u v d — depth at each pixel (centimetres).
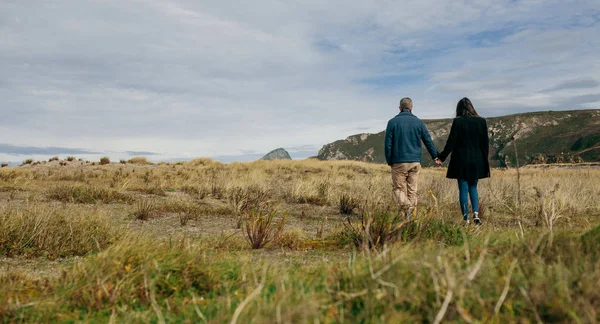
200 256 405
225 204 1080
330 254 542
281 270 400
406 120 787
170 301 325
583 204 986
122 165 2702
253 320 228
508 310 238
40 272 450
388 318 230
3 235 552
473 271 237
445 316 230
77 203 1010
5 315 295
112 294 323
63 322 291
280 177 2052
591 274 255
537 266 279
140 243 423
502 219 829
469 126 744
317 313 232
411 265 292
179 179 1694
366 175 2309
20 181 1481
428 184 1373
